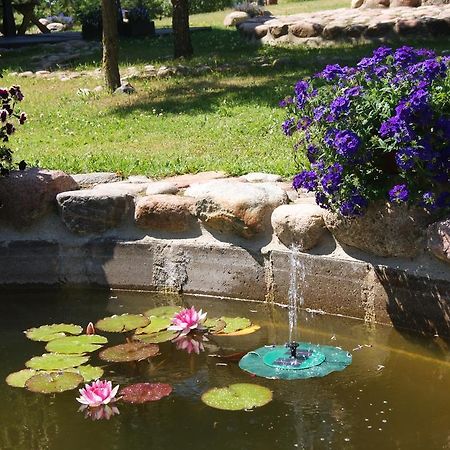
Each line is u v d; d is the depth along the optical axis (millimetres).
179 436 4008
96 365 4750
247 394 4312
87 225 5875
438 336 4812
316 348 4871
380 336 4969
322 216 5223
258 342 5004
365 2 16906
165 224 5730
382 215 4930
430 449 3826
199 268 5680
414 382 4438
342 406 4219
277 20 16266
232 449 3891
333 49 13922
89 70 14281
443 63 4895
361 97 4898
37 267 5965
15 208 5914
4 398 4430
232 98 10602
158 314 5367
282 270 5395
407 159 4602
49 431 4109
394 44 13781
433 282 4781
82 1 23797
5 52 16781
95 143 8570
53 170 6324
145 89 11977
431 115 4613
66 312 5574
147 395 4352
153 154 7617
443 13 15016
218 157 7297
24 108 11195
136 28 18297
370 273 5055
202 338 5074
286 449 3863
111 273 5883
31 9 20172
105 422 4164
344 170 4887
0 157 6137
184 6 14438
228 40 16438
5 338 5172
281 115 9164
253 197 5484
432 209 4758
